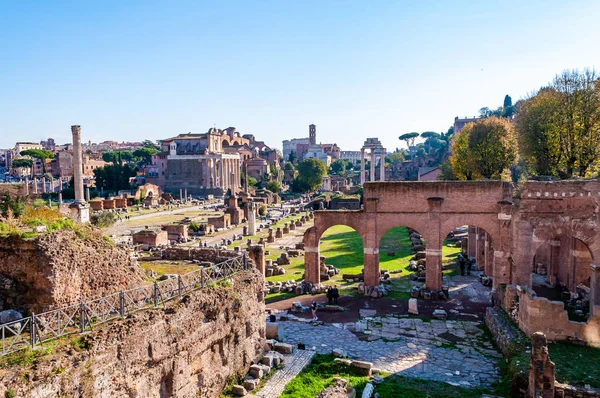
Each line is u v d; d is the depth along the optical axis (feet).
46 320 54.90
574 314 113.19
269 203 502.38
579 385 71.77
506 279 133.18
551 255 141.49
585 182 114.83
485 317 115.55
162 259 108.17
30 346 50.19
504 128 234.79
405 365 89.71
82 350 51.37
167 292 71.41
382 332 108.78
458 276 164.96
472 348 98.89
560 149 179.73
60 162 644.27
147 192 516.73
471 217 135.54
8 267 62.75
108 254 71.10
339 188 614.34
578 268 125.70
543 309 91.76
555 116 178.91
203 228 285.84
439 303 132.87
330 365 86.12
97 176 542.98
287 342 101.86
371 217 140.77
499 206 132.98
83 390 49.96
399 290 146.82
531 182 119.75
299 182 602.44
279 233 268.41
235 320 78.74
